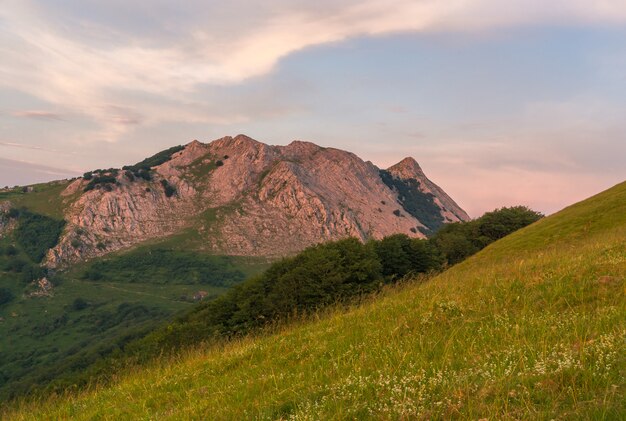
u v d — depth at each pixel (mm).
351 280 66125
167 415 8633
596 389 5289
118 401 11406
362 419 5914
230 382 9961
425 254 87062
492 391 5773
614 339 6637
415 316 11414
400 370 7449
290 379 8680
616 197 51250
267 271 80375
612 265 11930
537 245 45719
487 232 108938
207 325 73250
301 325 15867
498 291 11953
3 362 179875
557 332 7816
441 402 5645
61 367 119938
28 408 13766
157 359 16656
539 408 5098
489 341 8297
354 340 10672
